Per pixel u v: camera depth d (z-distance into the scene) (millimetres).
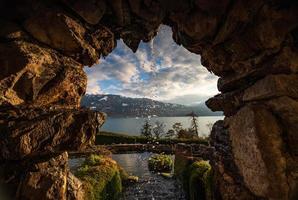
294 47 1441
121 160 6297
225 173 1952
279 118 1494
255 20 1504
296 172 1415
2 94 1363
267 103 1523
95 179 3100
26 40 1492
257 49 1575
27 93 1484
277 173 1415
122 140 8797
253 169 1562
